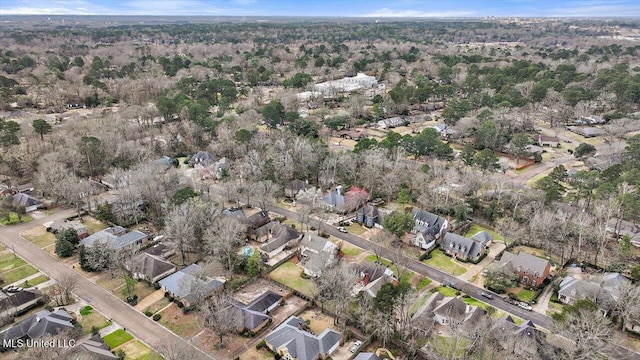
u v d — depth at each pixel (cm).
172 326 8462
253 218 12275
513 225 11625
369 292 9094
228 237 9956
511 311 9031
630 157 15188
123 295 9375
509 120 19650
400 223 11231
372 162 14062
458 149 18625
